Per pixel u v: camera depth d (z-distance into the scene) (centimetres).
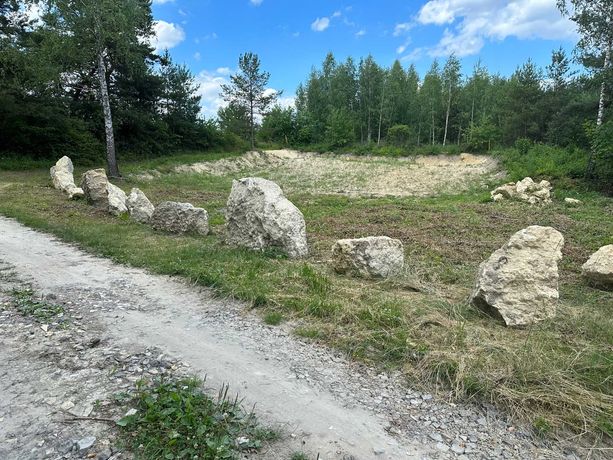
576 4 2127
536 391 368
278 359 431
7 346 434
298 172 3459
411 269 738
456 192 2431
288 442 306
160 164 3045
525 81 4703
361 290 614
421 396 375
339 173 3372
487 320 531
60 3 1888
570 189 2219
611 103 2377
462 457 299
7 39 2148
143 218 1184
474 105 6122
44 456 281
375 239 698
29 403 339
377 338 469
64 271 704
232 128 5684
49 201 1405
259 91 4650
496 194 2098
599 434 327
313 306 545
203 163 3394
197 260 757
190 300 590
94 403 339
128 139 3375
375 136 6669
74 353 424
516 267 542
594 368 407
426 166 3838
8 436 300
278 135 6431
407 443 312
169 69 3931
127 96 3347
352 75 6869
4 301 555
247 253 816
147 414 315
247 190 873
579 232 1139
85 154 2770
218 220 1277
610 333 491
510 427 335
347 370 416
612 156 2128
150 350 438
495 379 384
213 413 327
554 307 525
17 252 804
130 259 772
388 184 2772
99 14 1992
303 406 353
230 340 470
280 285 632
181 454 282
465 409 357
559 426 336
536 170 2542
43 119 2592
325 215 1377
